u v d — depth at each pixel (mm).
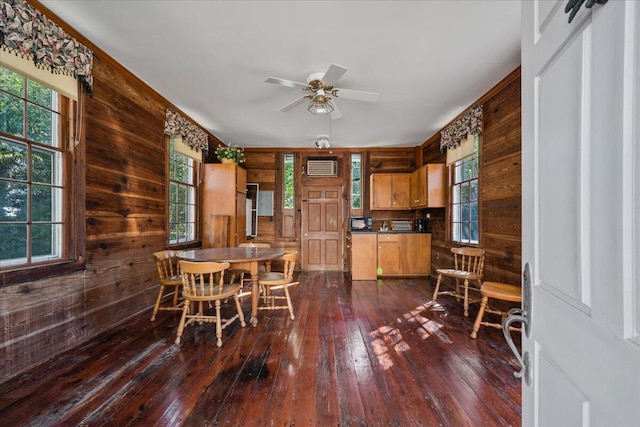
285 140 5730
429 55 2682
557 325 661
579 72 577
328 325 3037
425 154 5828
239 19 2219
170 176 4070
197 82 3252
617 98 473
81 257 2537
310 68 2908
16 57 2004
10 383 1938
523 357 837
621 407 451
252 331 2871
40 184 2277
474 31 2346
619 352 460
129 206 3154
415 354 2395
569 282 613
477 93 3500
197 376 2051
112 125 2896
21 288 2070
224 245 4836
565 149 632
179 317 3211
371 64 2832
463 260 3705
